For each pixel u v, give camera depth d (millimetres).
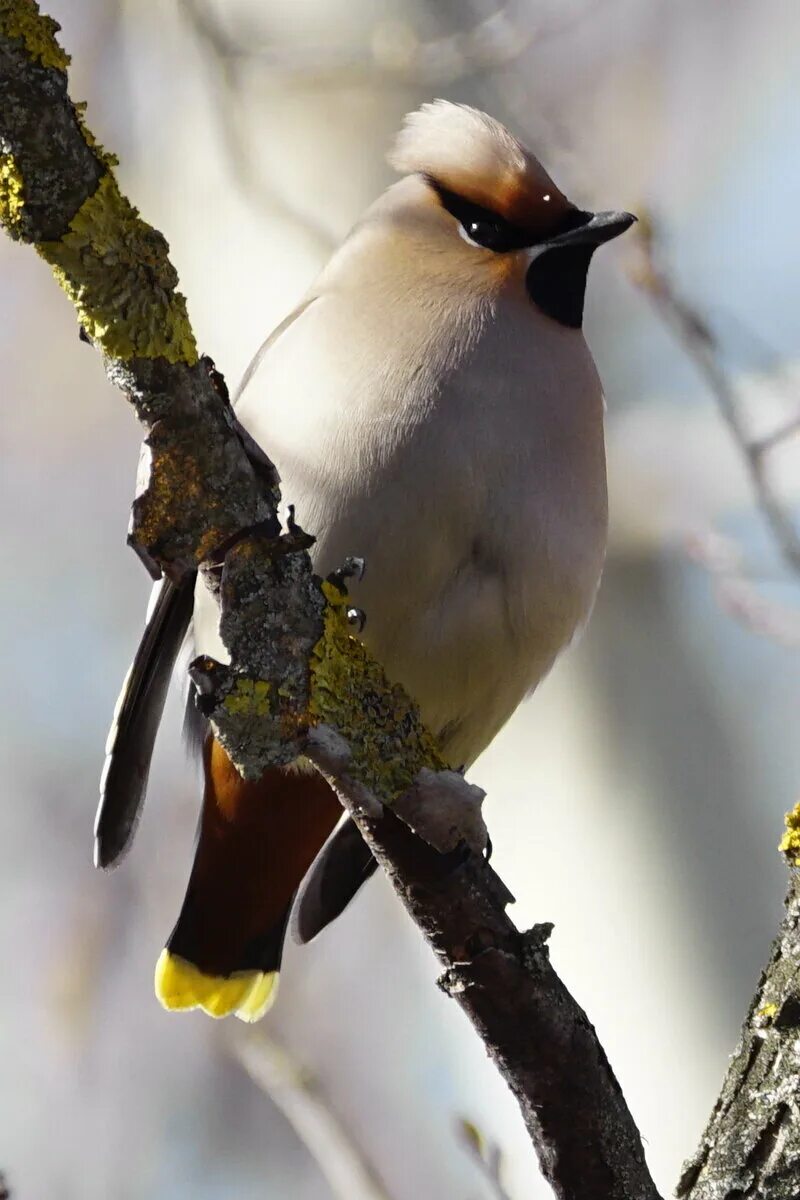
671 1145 9641
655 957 9883
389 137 10383
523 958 6484
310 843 9180
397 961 14406
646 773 10070
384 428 8250
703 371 10266
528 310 8664
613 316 11586
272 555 6195
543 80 13797
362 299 8617
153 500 6055
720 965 9820
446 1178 13320
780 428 10156
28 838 16359
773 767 10258
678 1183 6191
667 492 10906
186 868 15531
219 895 9570
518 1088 6492
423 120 9242
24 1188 14172
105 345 5746
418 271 8703
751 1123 6066
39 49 5395
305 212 10383
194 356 5840
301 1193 14188
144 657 8094
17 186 5516
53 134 5465
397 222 8953
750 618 10547
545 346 8586
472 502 8312
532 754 10141
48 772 16906
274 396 8461
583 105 14180
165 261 5734
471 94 11125
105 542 17906
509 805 10148
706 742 10109
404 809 6523
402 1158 13516
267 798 8914
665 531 10734
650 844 9969
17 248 17828
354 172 10336
